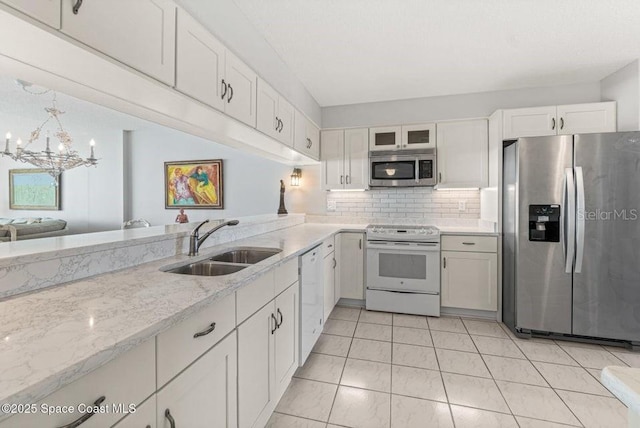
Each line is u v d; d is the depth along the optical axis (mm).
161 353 832
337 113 3715
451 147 3285
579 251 2406
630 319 2352
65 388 592
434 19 1996
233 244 2141
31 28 835
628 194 2328
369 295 3227
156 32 1226
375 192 3766
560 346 2453
